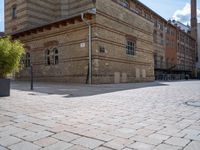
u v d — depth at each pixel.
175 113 5.40
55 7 26.20
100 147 3.12
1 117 4.95
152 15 32.34
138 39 21.70
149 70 23.56
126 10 19.98
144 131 3.87
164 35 36.53
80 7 23.75
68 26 17.86
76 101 7.34
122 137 3.55
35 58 20.55
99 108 6.07
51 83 16.64
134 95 9.14
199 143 3.27
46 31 19.55
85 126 4.21
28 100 7.46
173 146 3.15
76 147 3.13
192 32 53.50
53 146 3.17
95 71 16.14
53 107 6.20
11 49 8.44
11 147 3.15
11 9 26.66
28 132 3.84
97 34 16.44
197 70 53.69
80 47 17.06
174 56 40.56
